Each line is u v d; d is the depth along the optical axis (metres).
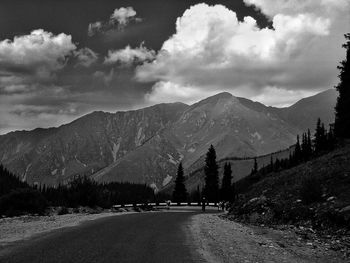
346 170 27.67
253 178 88.62
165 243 15.70
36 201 42.03
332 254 14.79
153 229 20.94
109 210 56.12
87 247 14.12
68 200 55.62
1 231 19.05
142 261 11.85
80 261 11.59
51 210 44.97
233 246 15.87
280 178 37.66
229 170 105.69
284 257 13.81
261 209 30.41
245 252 14.48
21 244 14.61
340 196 23.45
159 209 71.50
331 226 20.45
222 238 18.36
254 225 26.84
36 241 15.43
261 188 38.53
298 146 80.69
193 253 13.62
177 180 115.25
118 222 25.05
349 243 16.73
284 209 26.86
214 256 13.29
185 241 16.55
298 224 23.34
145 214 37.56
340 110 49.84
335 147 51.16
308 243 17.14
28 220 27.03
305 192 25.66
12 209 40.03
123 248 14.09
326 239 18.27
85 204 56.12
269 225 25.64
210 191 104.25
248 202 34.62
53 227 21.19
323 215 21.92
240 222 30.64
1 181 99.69
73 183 58.50
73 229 20.09
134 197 103.06
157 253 13.30
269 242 17.42
